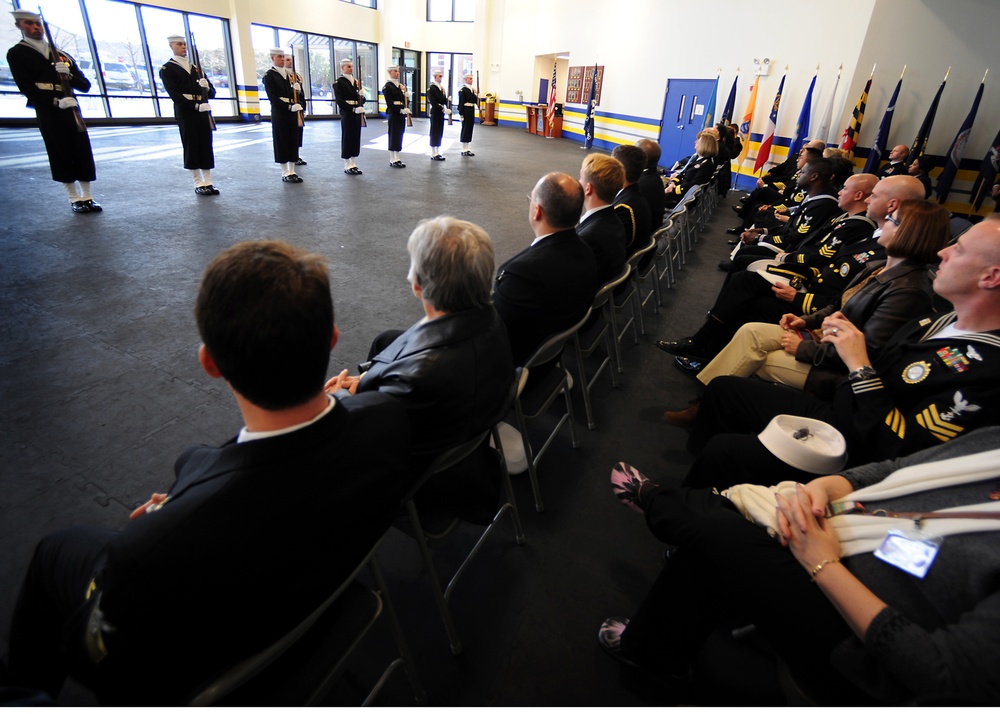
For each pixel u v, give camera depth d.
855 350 1.43
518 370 1.47
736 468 1.37
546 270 1.62
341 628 0.94
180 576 0.61
